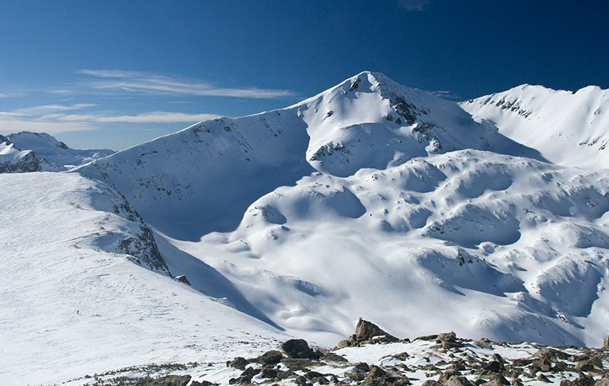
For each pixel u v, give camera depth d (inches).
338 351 999.6
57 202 4153.5
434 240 7805.1
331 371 743.7
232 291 5310.0
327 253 6830.7
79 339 1334.9
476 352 880.3
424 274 6259.8
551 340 5255.9
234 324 1688.0
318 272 6333.7
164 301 1870.1
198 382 728.3
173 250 5964.6
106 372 934.4
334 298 5767.7
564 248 7711.6
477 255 7460.6
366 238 7682.1
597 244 7829.7
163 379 802.8
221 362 954.1
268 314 5064.0
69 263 2471.7
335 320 5118.1
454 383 588.4
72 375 979.9
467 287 6363.2
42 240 3102.9
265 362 827.4
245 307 5054.1
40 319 1584.6
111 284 2081.7
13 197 4220.0
